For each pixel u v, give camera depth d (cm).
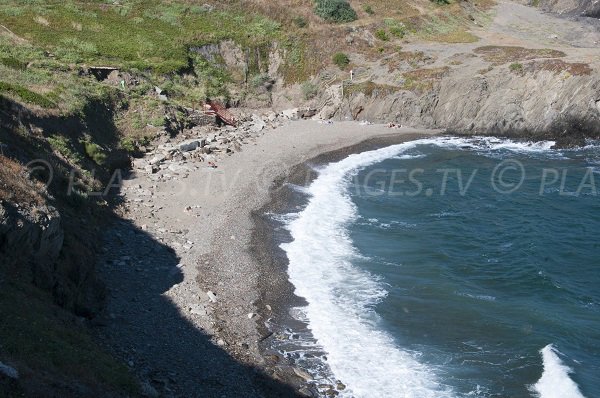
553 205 4356
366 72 7081
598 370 2455
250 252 3384
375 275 3228
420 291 3072
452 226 3941
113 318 2556
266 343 2583
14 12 6575
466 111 6372
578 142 5869
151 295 2816
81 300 2558
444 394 2316
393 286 3117
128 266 3064
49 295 2311
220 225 3694
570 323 2792
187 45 6975
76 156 3953
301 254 3434
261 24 7669
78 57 5847
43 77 4938
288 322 2761
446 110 6469
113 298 2731
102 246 3231
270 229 3744
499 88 6381
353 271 3266
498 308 2917
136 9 7444
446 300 2988
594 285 3173
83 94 4838
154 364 2277
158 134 5103
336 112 6681
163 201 4012
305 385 2333
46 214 2439
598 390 2322
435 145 5959
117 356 2242
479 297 3022
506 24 8569
